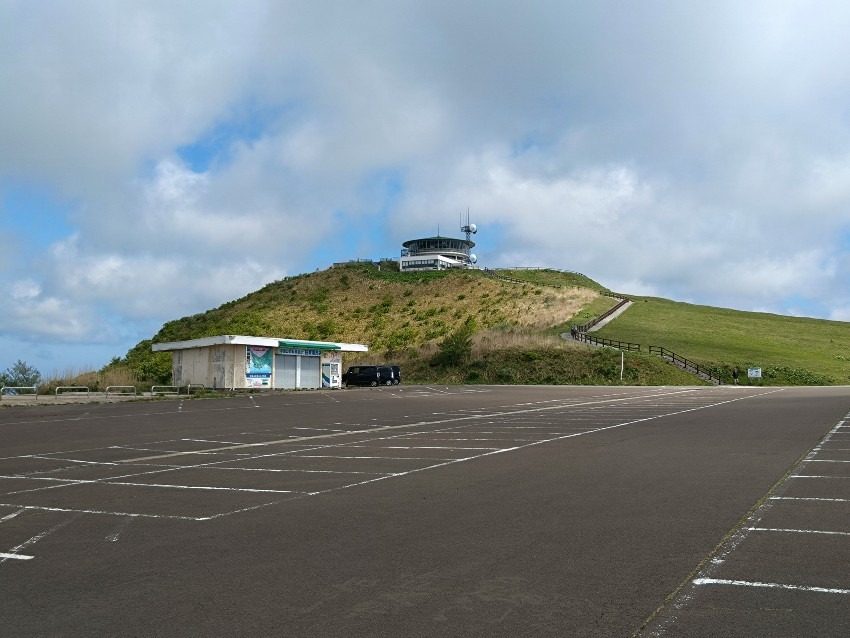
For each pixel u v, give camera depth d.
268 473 12.29
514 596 5.72
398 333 81.88
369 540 7.56
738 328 77.69
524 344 64.06
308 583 6.14
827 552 6.80
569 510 8.84
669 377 54.25
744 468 11.80
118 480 11.71
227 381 46.72
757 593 5.69
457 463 13.13
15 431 20.27
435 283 103.88
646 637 4.86
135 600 5.77
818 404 27.05
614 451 14.39
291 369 49.91
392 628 5.09
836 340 73.94
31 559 7.05
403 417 24.80
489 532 7.80
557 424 21.09
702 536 7.46
